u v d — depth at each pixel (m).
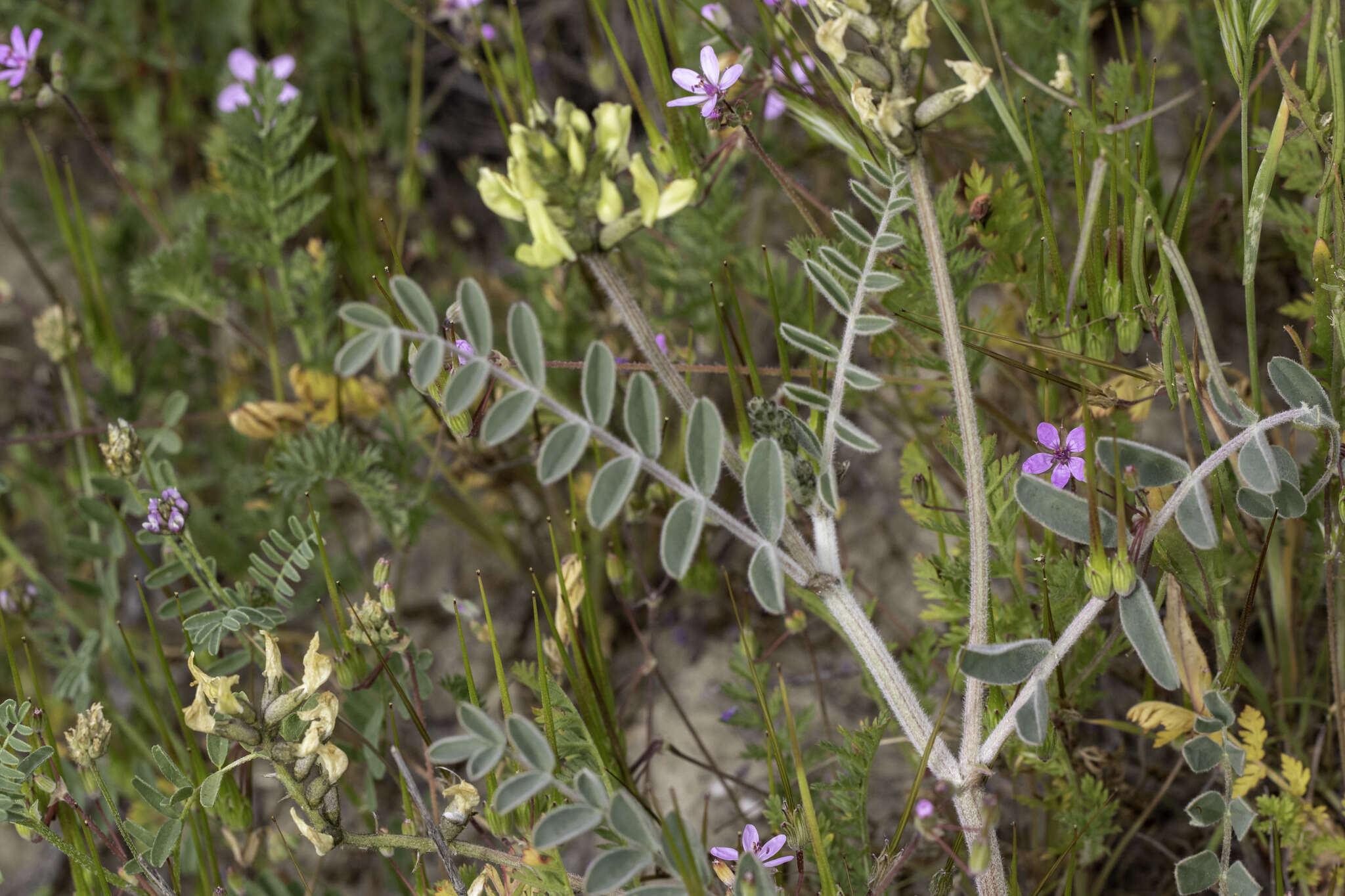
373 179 1.04
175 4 1.09
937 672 0.68
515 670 0.66
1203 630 0.67
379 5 1.00
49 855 0.77
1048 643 0.57
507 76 0.98
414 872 0.63
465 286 0.54
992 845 0.58
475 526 0.81
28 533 0.93
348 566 0.78
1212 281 0.77
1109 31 0.89
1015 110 0.73
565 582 0.65
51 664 0.75
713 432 0.55
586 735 0.62
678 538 0.55
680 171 0.70
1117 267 0.65
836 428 0.58
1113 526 0.57
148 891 0.64
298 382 0.76
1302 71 0.72
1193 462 0.62
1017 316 0.73
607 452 0.76
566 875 0.59
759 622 0.77
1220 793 0.61
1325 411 0.58
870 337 0.71
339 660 0.65
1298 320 0.76
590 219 0.55
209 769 0.66
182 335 0.93
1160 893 0.69
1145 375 0.64
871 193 0.60
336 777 0.59
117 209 1.04
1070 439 0.61
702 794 0.75
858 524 0.80
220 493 0.89
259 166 0.77
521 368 0.55
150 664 0.77
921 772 0.58
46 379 0.95
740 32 0.78
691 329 0.75
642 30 0.68
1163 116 0.85
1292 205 0.68
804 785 0.58
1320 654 0.68
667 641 0.79
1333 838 0.62
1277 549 0.67
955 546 0.68
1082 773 0.66
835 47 0.56
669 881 0.56
